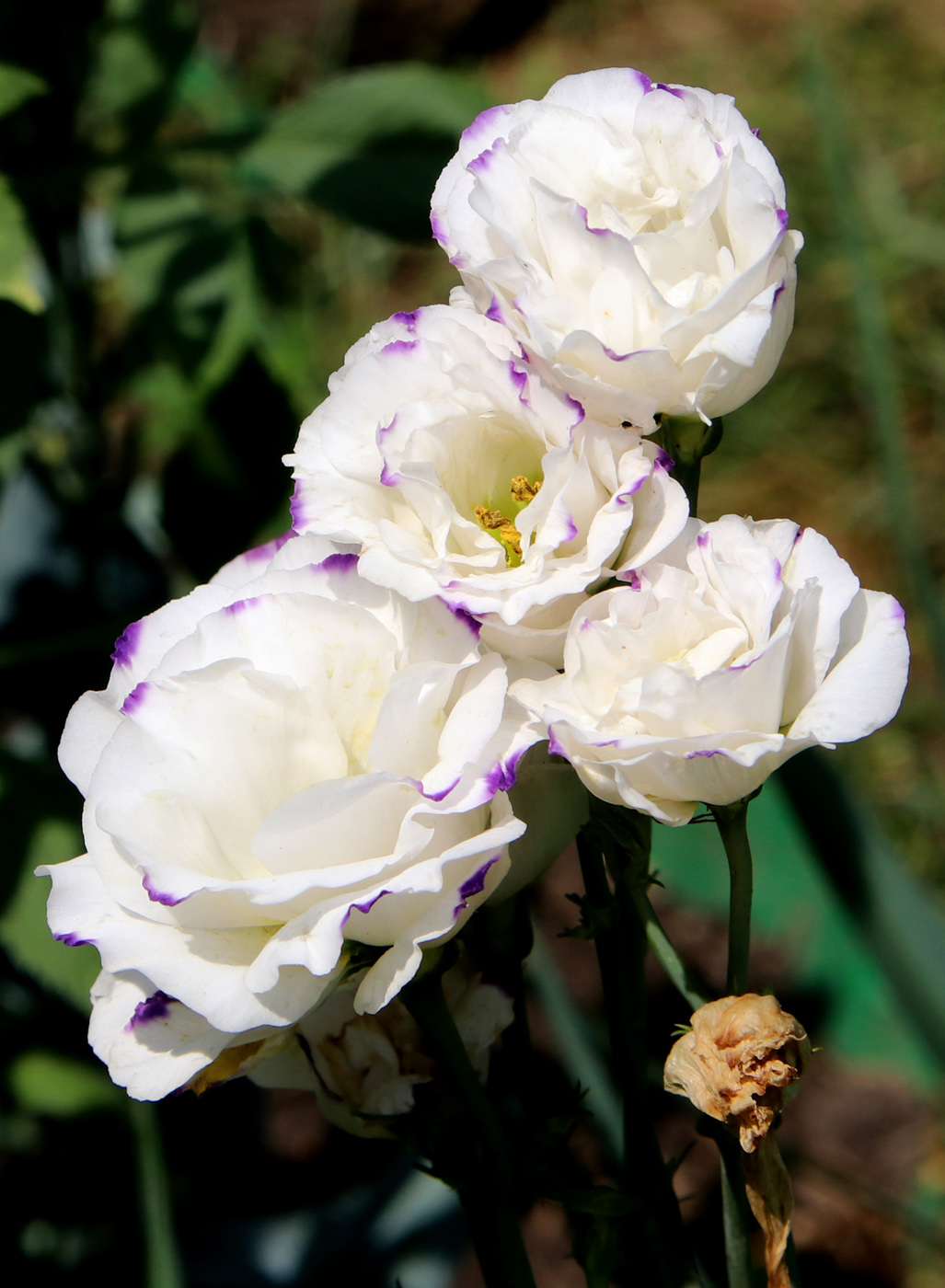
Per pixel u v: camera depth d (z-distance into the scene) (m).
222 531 1.02
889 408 0.83
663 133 0.63
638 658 0.62
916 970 0.77
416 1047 0.66
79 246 0.98
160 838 0.61
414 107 0.91
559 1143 0.66
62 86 0.91
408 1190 1.00
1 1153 0.95
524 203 0.63
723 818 0.62
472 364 0.62
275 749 0.62
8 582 1.04
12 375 0.83
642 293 0.62
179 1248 0.99
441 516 0.62
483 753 0.61
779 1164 0.63
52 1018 0.91
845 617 0.62
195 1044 0.62
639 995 0.66
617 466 0.62
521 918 0.65
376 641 0.62
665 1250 0.66
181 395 1.01
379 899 0.61
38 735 1.10
